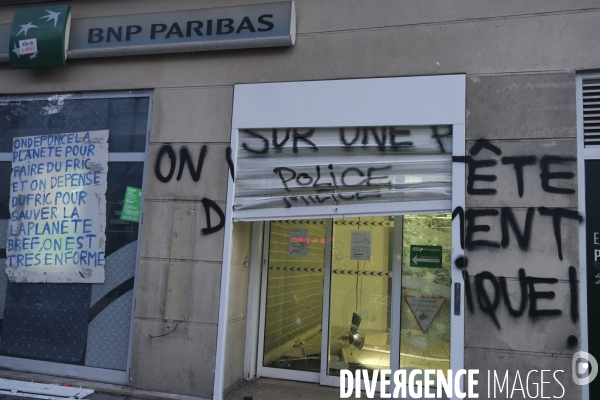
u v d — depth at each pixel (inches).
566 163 159.3
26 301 207.5
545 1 166.2
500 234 161.8
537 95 163.8
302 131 184.4
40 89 213.9
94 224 202.5
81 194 205.5
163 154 195.0
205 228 187.8
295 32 187.3
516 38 167.5
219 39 191.0
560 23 164.6
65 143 209.9
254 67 190.1
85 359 197.8
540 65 164.6
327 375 202.2
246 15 190.1
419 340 193.2
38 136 213.5
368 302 202.7
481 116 167.3
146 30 200.4
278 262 214.8
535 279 157.8
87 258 201.5
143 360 187.2
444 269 194.1
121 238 200.4
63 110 212.8
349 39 182.2
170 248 189.9
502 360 157.8
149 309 189.0
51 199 208.7
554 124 161.5
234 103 189.9
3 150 218.8
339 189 179.9
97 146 205.9
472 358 159.8
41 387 186.2
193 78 195.9
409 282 197.0
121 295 197.6
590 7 162.7
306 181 182.4
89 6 210.5
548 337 155.1
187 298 186.2
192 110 194.2
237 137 188.9
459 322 161.5
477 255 162.7
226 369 185.8
